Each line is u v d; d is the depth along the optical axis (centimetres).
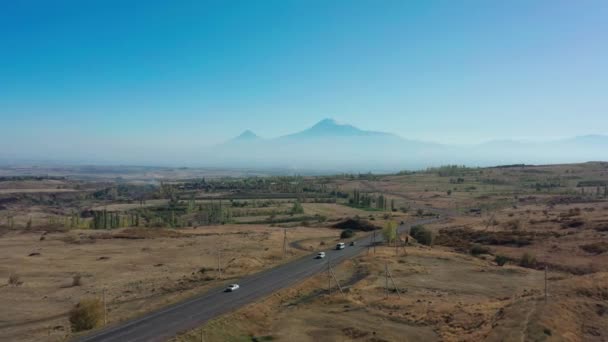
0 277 10225
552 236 13238
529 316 5078
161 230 17475
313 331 5738
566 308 5431
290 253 12106
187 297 7225
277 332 5712
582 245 11619
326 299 7138
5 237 16238
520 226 15550
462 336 5172
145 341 5241
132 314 6500
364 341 5353
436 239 15000
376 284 8181
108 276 10250
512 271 9419
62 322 7019
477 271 9431
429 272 9294
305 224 19962
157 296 8119
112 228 19525
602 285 6391
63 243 14888
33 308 7875
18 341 6050
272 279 8456
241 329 5788
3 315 7469
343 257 10944
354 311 6512
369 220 19800
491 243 13562
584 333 4931
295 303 7031
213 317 6069
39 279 10012
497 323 5116
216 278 9012
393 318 6156
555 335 4625
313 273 8956
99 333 5581
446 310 6300
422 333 5538
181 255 12675
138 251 13388
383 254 11162
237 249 13212
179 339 5250
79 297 8525
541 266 10138
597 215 15900
